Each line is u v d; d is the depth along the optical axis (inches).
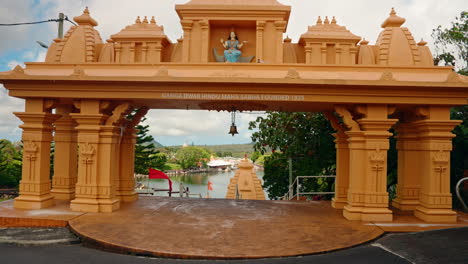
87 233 236.7
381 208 290.7
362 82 274.2
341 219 295.4
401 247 217.2
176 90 293.1
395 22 331.0
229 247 212.8
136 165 956.6
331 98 288.7
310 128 565.3
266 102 302.8
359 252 212.8
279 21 328.2
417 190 333.1
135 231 244.7
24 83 295.3
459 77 283.9
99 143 310.7
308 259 199.6
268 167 702.5
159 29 351.9
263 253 203.2
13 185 1034.7
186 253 200.1
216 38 348.8
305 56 338.0
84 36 335.3
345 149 360.5
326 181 660.7
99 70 307.6
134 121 373.7
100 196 309.6
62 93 298.5
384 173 291.6
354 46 335.3
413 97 285.1
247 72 302.2
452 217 284.4
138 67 309.1
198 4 329.1
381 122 286.8
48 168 326.3
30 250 215.8
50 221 269.9
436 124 286.7
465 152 420.5
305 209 341.7
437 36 496.7
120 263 192.2
